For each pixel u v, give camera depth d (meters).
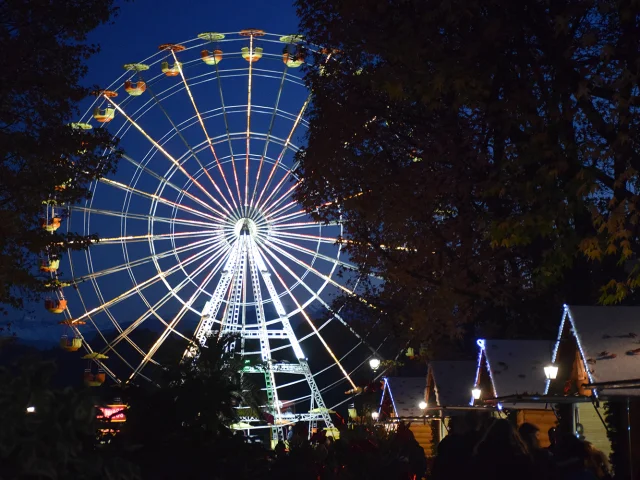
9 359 4.27
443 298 24.59
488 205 21.08
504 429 8.49
